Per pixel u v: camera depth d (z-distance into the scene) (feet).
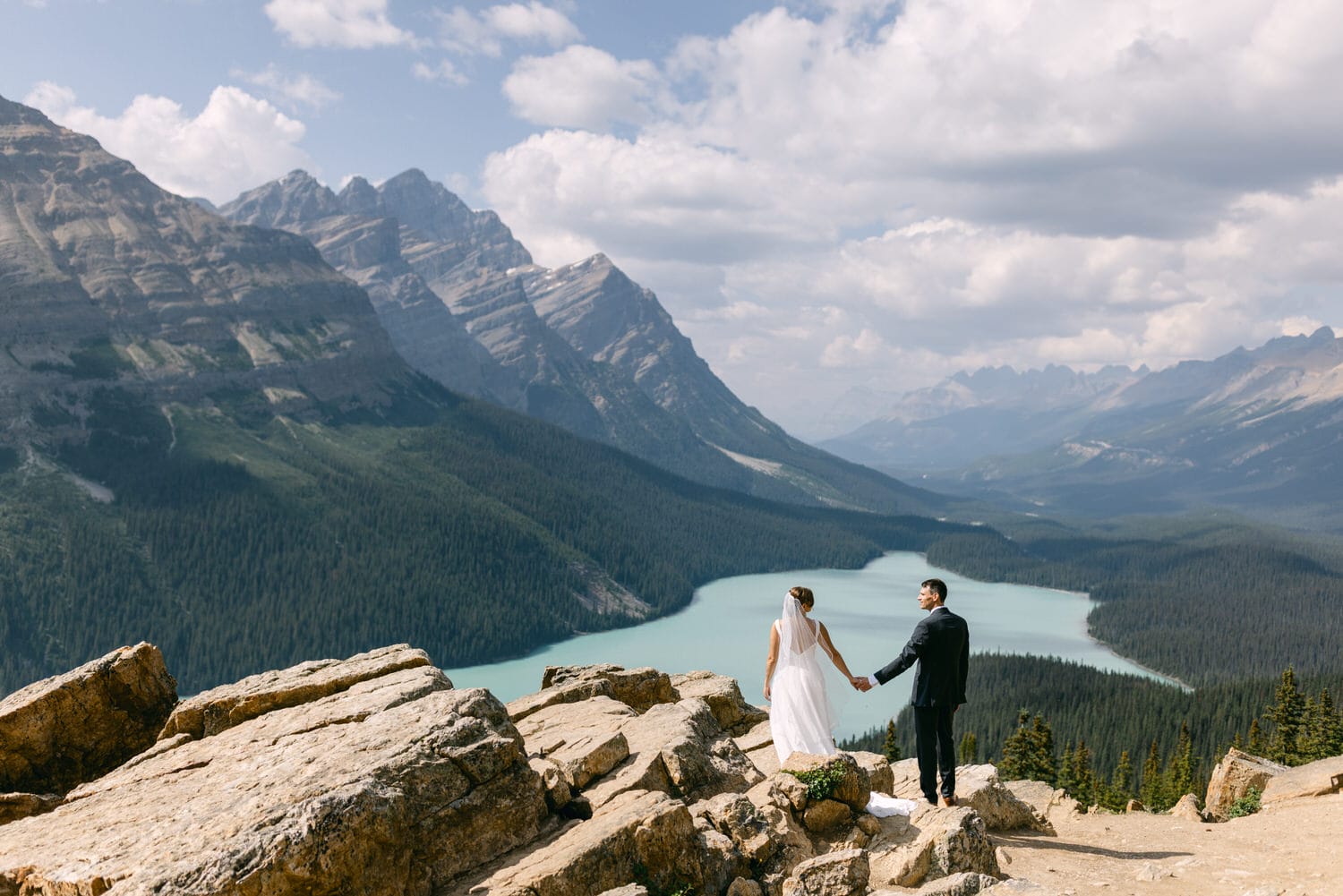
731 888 41.09
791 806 47.47
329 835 34.99
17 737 56.59
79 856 37.42
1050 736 265.95
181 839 36.47
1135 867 47.85
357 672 57.57
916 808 49.70
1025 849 50.83
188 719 56.18
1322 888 40.96
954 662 50.65
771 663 55.36
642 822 41.04
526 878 38.17
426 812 40.86
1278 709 273.33
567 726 59.72
